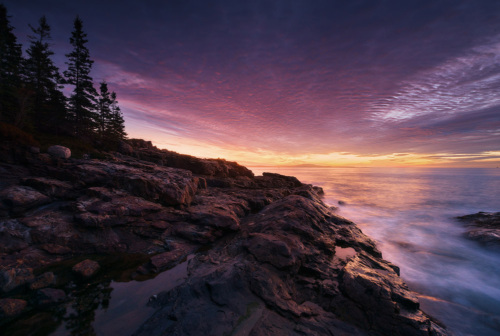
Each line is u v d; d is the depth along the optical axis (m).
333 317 7.90
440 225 28.06
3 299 7.43
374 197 54.50
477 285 13.64
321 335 6.78
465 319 10.05
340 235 17.02
